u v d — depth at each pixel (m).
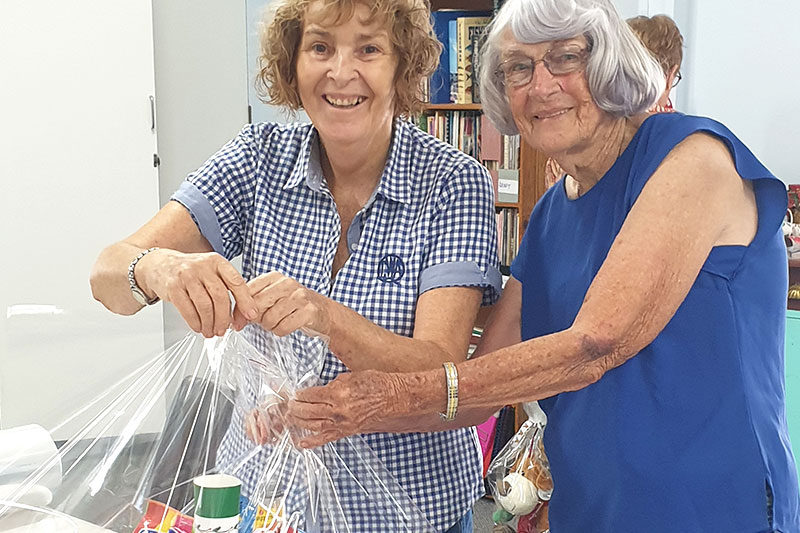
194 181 1.53
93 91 3.89
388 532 1.18
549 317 1.50
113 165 3.95
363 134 1.43
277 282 1.23
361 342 1.30
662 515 1.32
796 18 4.06
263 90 1.56
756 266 1.35
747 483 1.30
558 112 1.37
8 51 3.78
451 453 1.49
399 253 1.47
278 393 1.18
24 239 3.88
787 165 4.14
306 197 1.54
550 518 1.51
